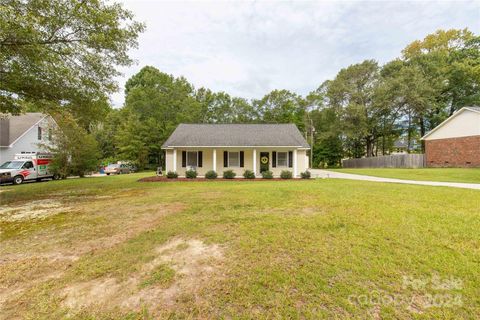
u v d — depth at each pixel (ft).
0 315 7.07
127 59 30.53
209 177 47.96
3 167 48.49
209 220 16.01
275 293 7.90
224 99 138.72
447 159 66.59
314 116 125.70
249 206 19.90
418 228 13.60
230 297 7.73
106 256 10.85
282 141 53.21
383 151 119.34
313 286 8.25
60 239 13.21
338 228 13.92
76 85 28.32
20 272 9.59
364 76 100.48
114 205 21.83
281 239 12.39
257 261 10.10
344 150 129.08
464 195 23.00
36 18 20.93
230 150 54.13
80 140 56.80
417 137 114.01
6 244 12.62
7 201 25.21
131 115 99.04
